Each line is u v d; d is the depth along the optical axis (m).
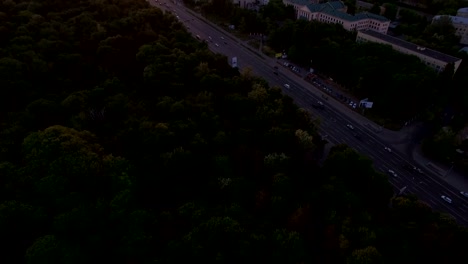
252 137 188.62
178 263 120.62
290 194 155.00
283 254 126.50
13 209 124.25
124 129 179.62
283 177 157.50
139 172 154.62
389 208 167.00
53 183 135.50
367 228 141.25
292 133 192.12
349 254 134.38
